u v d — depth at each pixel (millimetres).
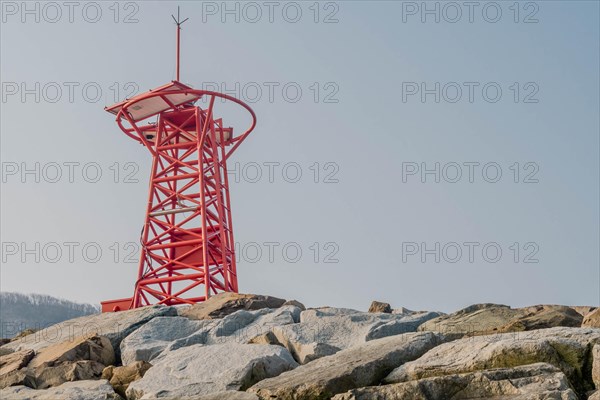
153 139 66562
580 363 15617
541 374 14727
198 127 63000
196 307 31797
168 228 62531
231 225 63094
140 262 61938
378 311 29000
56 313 129625
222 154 65312
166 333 25859
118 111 63781
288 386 16281
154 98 61438
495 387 14477
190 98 62531
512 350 15891
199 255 61188
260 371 18562
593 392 14758
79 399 17938
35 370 21625
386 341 19188
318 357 20953
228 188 64125
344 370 16703
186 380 18625
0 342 30328
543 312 22594
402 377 16578
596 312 20047
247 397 16031
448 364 16375
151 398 17422
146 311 29031
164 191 63812
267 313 26969
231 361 19328
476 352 16578
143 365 20531
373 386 15508
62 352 22875
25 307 126938
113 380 20281
